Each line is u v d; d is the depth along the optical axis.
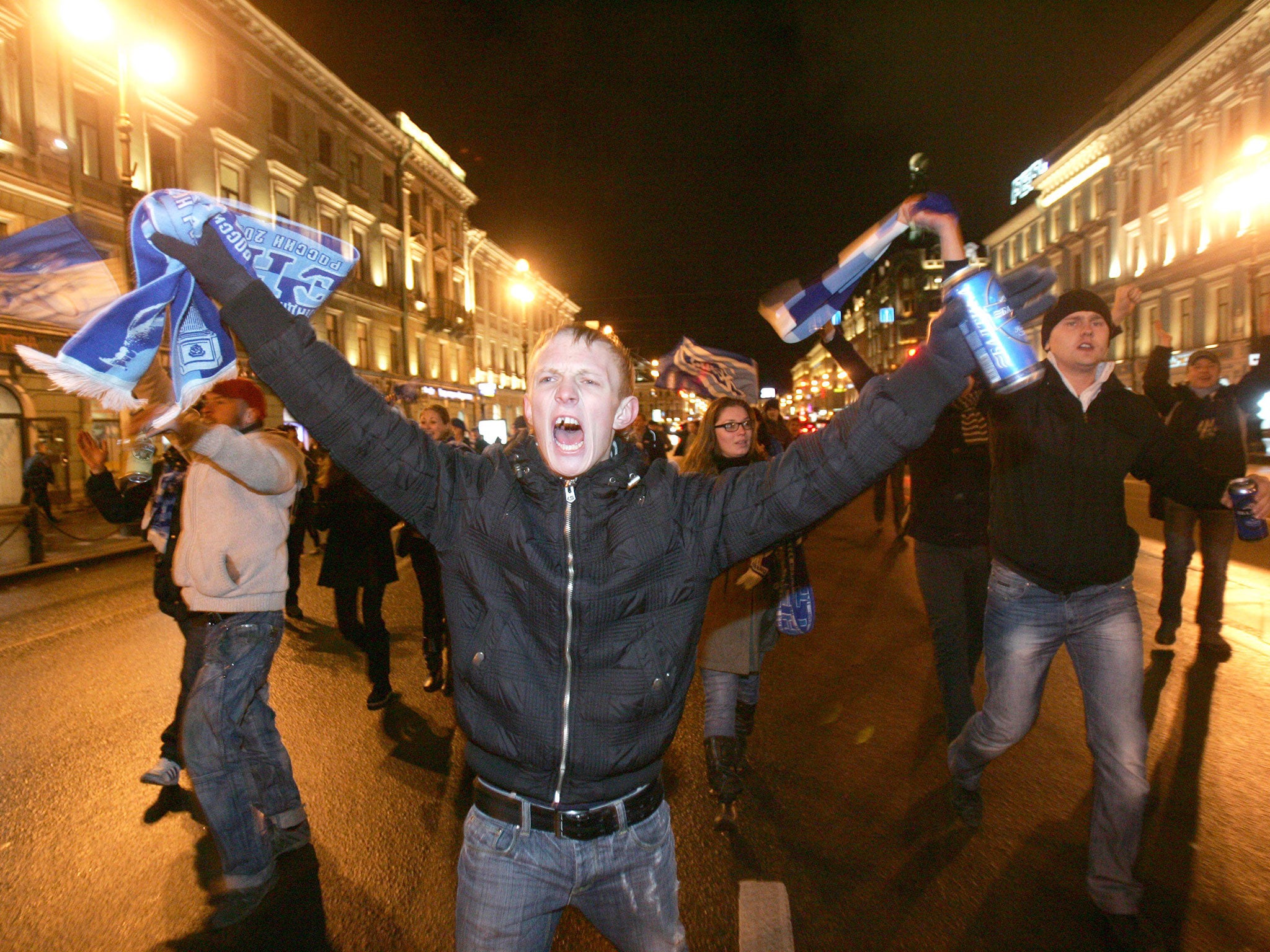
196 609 2.86
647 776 1.58
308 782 3.73
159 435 2.47
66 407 16.86
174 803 3.54
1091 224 38.06
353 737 4.27
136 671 5.49
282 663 5.66
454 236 40.19
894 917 2.66
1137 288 2.70
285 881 2.93
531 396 1.55
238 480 2.68
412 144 34.09
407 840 3.21
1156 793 3.46
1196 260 30.88
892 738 4.14
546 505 1.51
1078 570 2.62
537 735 1.49
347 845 3.17
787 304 1.71
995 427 2.85
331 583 4.61
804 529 1.50
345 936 2.62
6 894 2.85
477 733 1.54
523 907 1.53
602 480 1.50
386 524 4.72
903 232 1.54
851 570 8.80
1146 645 5.57
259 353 1.44
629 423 1.62
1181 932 2.55
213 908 2.77
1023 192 45.59
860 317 84.00
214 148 22.33
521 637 1.51
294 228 1.58
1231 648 5.45
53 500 16.42
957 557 3.72
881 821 3.29
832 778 3.69
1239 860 2.94
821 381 57.38
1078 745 3.93
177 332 1.62
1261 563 8.98
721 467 3.72
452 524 1.56
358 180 31.05
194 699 2.79
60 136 17.02
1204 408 5.46
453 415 39.16
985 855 3.01
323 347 1.48
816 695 4.80
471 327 40.75
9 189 16.03
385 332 32.84
